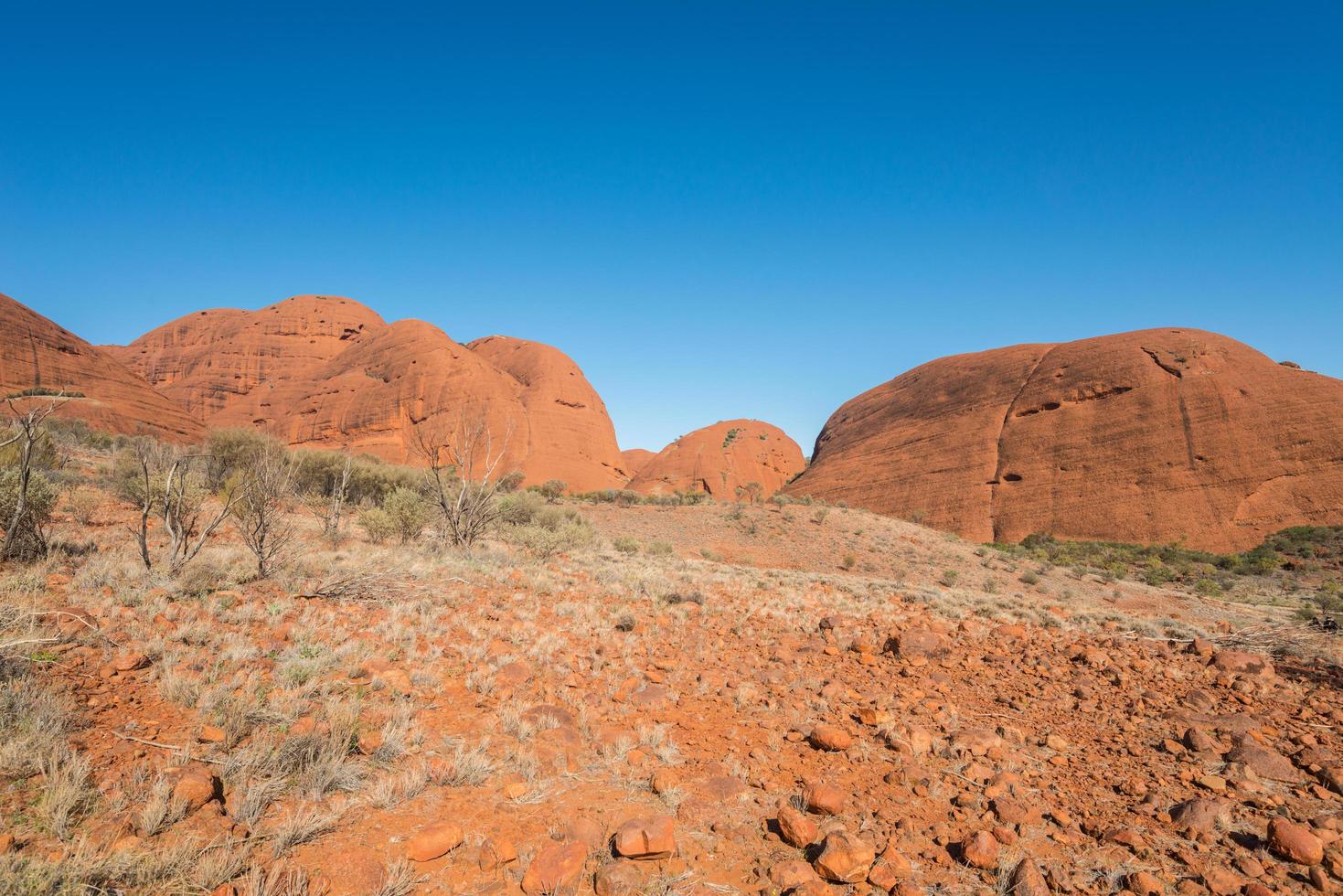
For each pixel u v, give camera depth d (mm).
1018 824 4188
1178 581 43688
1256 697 7570
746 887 3389
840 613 12266
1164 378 79062
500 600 9844
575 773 4520
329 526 15289
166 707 4602
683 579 15328
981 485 80312
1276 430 67812
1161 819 4352
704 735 5512
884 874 3484
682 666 7664
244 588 8336
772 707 6395
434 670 6164
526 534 18047
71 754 3715
